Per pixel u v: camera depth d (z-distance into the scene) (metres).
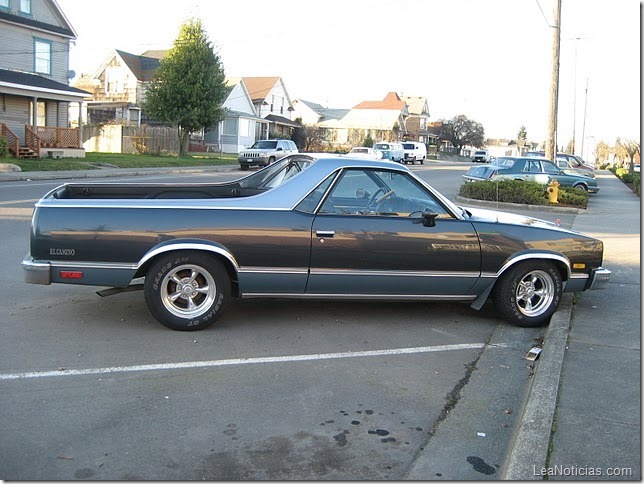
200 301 5.64
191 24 37.44
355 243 5.60
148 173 26.91
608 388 4.40
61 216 5.33
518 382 4.80
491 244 5.91
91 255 5.33
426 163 57.56
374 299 5.89
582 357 5.02
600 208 19.48
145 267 5.50
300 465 3.48
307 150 64.94
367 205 5.82
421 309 6.70
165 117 38.03
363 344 5.52
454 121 95.12
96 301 6.52
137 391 4.35
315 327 5.93
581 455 3.46
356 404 4.28
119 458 3.47
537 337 5.93
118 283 5.42
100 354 5.01
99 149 40.38
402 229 5.71
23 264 5.38
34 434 3.69
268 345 5.38
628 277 8.14
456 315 6.54
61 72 32.75
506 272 6.04
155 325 5.79
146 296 5.49
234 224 5.45
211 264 5.50
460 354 5.38
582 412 4.00
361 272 5.67
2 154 25.67
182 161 34.69
